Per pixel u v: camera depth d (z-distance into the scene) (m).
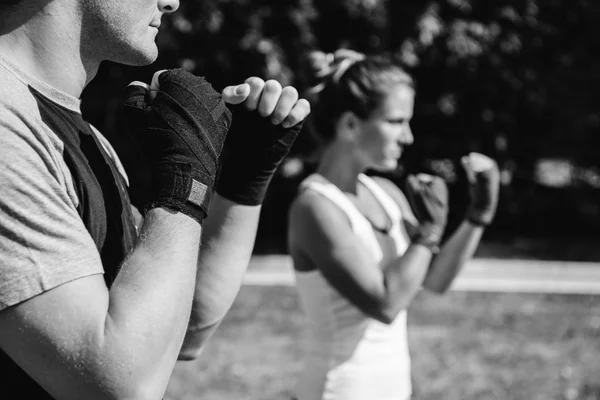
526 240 13.49
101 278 1.26
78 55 1.40
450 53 13.84
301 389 2.80
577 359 6.75
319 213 2.69
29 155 1.21
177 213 1.32
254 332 7.45
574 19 14.93
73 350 1.18
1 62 1.29
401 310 2.70
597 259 11.77
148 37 1.46
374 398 2.70
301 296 2.84
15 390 1.26
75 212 1.26
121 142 12.88
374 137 2.84
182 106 1.38
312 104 2.94
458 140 14.44
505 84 14.37
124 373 1.19
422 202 2.77
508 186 14.98
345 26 13.76
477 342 7.21
